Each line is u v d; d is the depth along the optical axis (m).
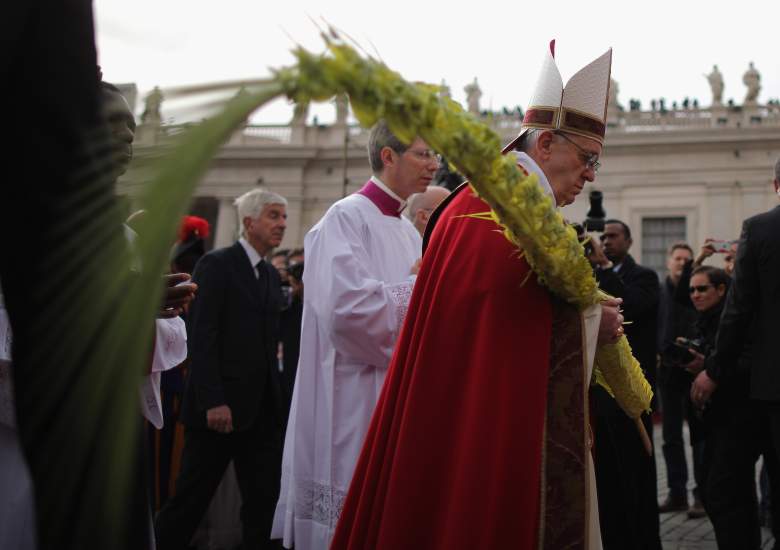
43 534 1.10
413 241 3.53
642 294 4.63
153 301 1.03
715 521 3.85
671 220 27.77
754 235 3.74
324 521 3.20
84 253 1.06
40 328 1.11
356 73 1.37
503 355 2.13
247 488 4.29
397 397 2.30
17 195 1.17
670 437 6.41
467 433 2.11
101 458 1.02
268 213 4.52
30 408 1.12
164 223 1.02
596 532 2.20
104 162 1.18
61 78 1.18
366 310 3.03
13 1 1.15
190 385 4.23
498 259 2.19
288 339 5.91
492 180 1.79
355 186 30.00
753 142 26.94
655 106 28.55
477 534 2.04
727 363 3.84
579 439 2.16
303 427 3.31
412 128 1.56
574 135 2.45
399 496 2.14
